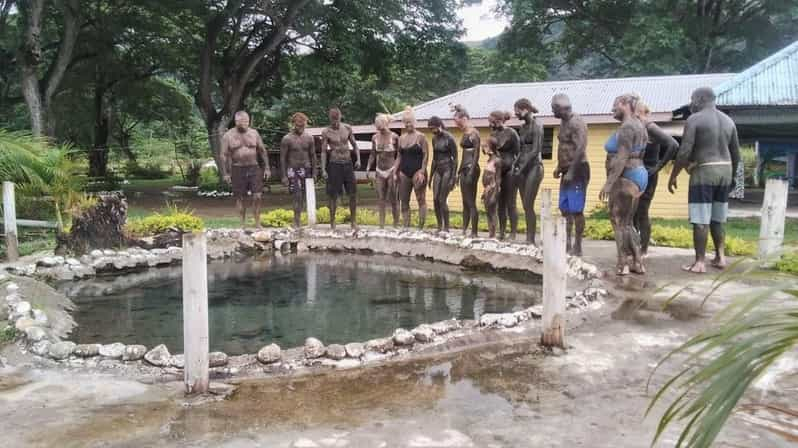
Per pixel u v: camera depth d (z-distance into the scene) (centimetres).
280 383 388
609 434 303
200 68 2255
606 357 424
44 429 315
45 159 966
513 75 3119
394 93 3716
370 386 380
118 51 2527
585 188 771
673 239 914
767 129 1697
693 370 385
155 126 4838
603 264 737
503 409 338
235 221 1330
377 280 802
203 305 365
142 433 311
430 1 2394
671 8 2653
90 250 915
